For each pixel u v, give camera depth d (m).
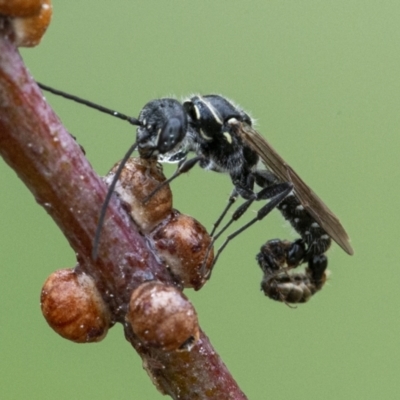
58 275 0.12
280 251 0.14
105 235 0.12
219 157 0.14
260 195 0.14
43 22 0.11
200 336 0.12
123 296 0.12
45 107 0.11
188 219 0.12
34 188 0.11
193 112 0.14
